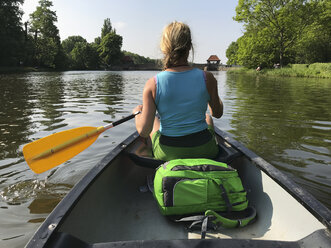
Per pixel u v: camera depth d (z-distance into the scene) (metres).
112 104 7.06
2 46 34.91
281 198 1.51
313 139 3.98
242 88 12.24
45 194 2.36
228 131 4.40
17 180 2.59
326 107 6.75
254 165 1.85
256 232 1.53
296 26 29.20
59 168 2.88
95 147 3.52
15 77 21.61
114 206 1.74
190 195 1.51
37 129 4.35
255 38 32.62
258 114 5.78
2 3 35.81
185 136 1.67
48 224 1.08
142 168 2.34
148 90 1.62
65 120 5.05
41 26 46.75
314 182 2.62
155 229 1.60
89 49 69.06
